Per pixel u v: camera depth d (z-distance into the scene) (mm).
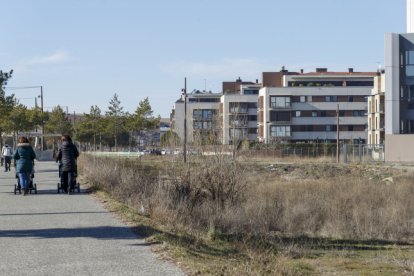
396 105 69750
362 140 109000
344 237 19828
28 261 9625
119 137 88125
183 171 21625
